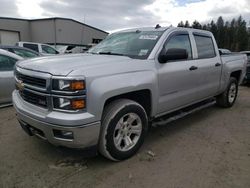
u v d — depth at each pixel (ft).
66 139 9.70
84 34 120.57
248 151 12.98
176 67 13.58
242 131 15.90
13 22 115.34
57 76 9.39
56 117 9.42
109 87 10.07
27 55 28.37
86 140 9.79
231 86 20.81
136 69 11.37
